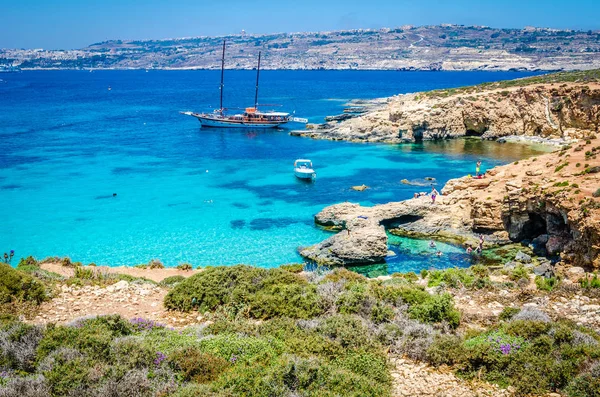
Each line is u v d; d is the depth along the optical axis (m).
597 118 93.50
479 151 94.62
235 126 127.44
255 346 16.86
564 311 21.28
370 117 113.88
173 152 96.56
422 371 16.06
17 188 68.38
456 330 19.62
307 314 20.77
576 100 97.25
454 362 16.34
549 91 102.50
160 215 57.41
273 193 67.19
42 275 27.53
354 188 68.38
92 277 28.12
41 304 22.23
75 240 48.94
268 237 50.12
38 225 53.34
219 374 15.28
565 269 32.00
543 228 45.31
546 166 47.72
